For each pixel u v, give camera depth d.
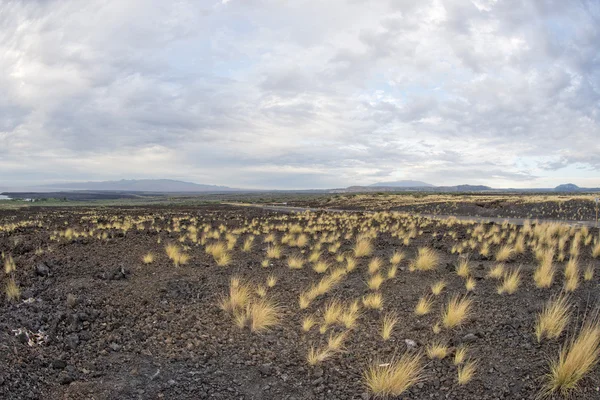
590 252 12.99
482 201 50.28
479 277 9.64
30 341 6.18
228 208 58.03
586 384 4.88
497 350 5.82
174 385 5.16
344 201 73.62
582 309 7.18
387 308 7.70
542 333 6.14
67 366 5.55
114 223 24.97
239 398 4.94
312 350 5.78
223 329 6.83
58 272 10.30
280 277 10.16
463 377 5.09
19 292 8.45
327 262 12.20
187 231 21.39
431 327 6.74
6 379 5.02
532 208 40.56
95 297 8.25
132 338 6.48
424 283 9.38
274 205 70.94
